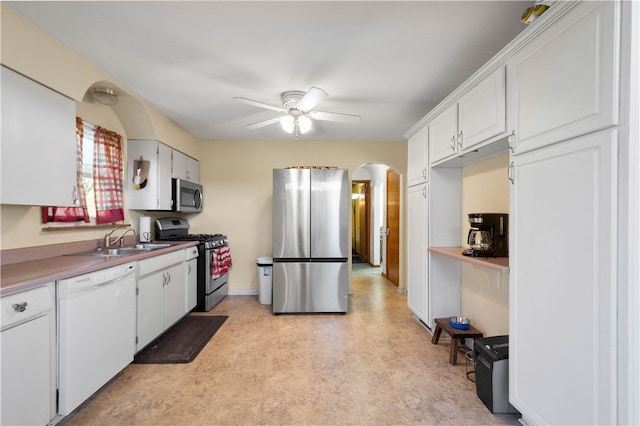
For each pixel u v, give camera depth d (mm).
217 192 4172
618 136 1004
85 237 2445
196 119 3279
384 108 2936
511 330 1539
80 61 1964
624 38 982
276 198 3326
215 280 3650
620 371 1014
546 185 1306
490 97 1706
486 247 2025
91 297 1655
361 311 3449
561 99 1219
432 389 1896
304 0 1447
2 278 1339
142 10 1529
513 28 1680
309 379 2006
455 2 1465
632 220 975
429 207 2637
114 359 1854
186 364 2203
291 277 3311
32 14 1554
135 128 2916
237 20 1612
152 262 2359
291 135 3973
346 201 3355
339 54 1957
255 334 2762
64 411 1478
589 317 1104
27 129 1601
